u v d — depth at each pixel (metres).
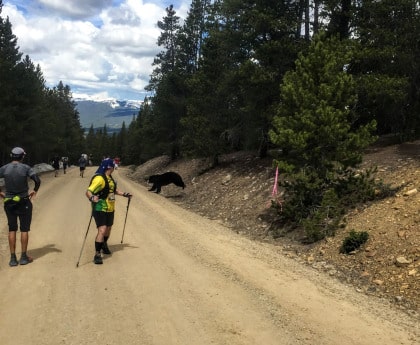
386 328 5.71
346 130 11.29
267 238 12.31
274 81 18.14
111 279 7.03
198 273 7.68
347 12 16.92
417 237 8.40
